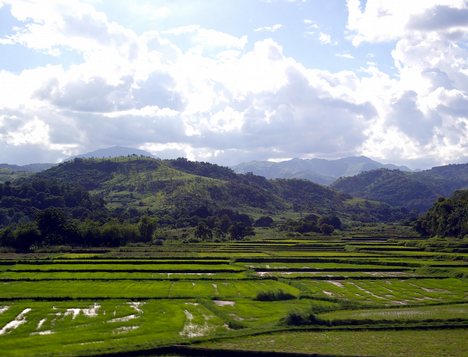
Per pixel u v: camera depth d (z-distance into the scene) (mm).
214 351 55188
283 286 98938
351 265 128625
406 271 123000
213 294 88312
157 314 72312
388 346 57688
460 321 69312
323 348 56562
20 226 170375
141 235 186375
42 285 95688
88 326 64562
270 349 55812
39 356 50844
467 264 127750
